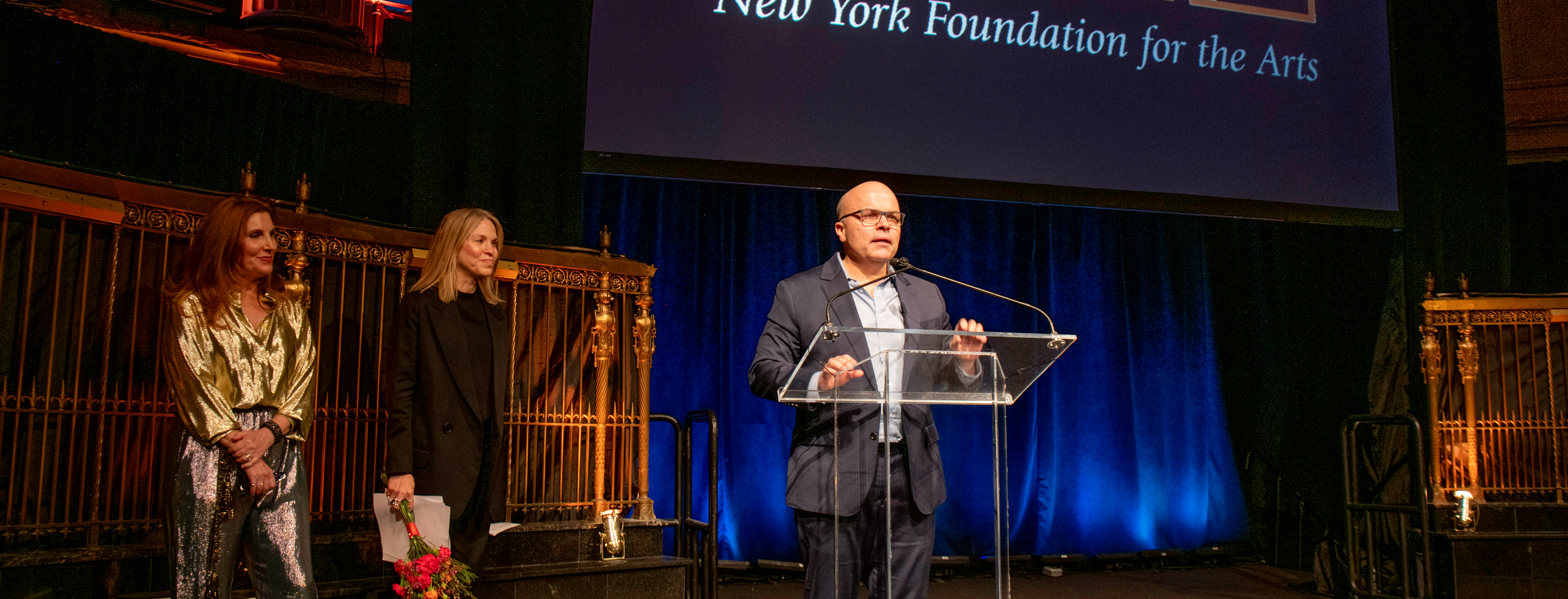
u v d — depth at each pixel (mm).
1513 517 4199
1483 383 4414
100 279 2611
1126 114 4418
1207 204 4461
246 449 2213
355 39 4312
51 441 2520
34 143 3125
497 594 2943
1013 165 4238
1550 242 4984
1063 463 5121
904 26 4180
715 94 3902
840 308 2303
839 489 2137
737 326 4641
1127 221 5418
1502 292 4762
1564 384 4379
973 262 5109
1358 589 4348
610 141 3762
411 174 3537
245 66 3969
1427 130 4848
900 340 2111
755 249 4727
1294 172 4598
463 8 3693
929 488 2219
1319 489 5070
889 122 4102
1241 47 4621
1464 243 4781
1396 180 4738
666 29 3883
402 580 2547
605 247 3578
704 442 4523
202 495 2186
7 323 2453
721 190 4723
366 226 3053
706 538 3488
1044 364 2008
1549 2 5121
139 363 2674
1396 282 4914
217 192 2785
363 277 3072
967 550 4859
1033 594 4395
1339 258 5277
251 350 2322
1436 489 4258
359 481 3049
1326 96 4707
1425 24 4930
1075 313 5250
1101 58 4422
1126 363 5266
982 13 4297
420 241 3180
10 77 3080
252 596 2652
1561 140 5039
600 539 3348
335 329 3025
